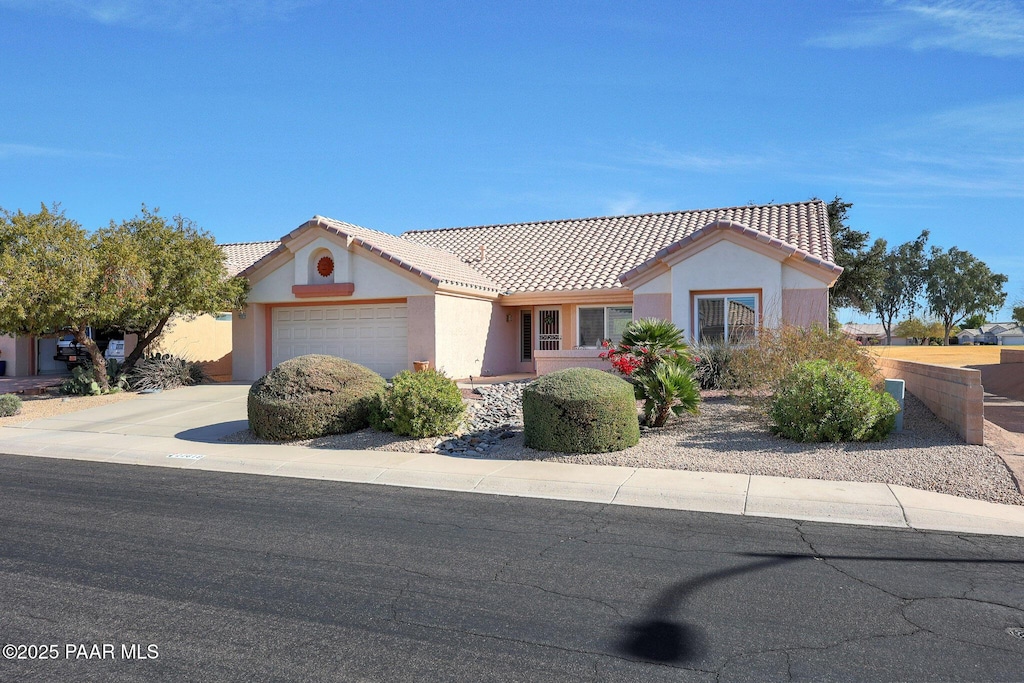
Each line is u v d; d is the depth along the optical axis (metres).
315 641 4.95
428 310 21.02
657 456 10.87
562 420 11.37
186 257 20.78
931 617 5.30
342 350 22.92
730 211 25.84
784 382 12.05
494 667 4.56
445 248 28.28
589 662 4.62
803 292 18.39
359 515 8.34
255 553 6.89
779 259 18.41
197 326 26.64
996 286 77.19
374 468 10.91
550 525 7.85
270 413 13.25
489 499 9.12
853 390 11.03
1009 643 4.87
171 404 18.38
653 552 6.85
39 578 6.20
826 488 9.05
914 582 6.01
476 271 25.27
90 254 18.92
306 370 13.68
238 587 5.98
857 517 8.06
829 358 13.89
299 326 23.47
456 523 7.95
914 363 14.30
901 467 9.74
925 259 79.81
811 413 11.23
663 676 4.43
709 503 8.68
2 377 27.77
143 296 19.61
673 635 5.01
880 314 81.88
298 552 6.91
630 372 13.20
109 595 5.80
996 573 6.23
